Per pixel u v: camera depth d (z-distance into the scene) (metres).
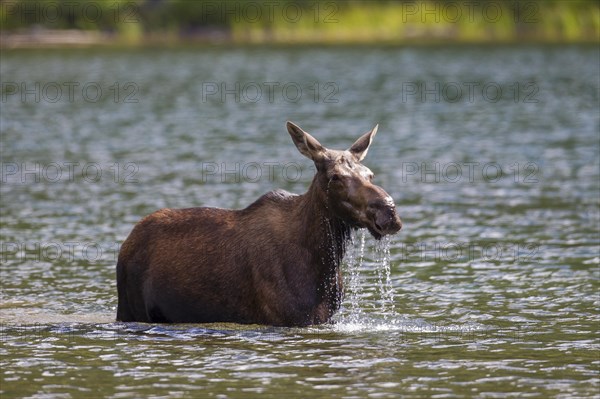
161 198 75.62
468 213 69.75
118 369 36.41
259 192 77.69
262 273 41.00
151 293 42.62
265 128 119.00
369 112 133.88
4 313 45.47
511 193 77.25
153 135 114.25
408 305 46.72
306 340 39.78
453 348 39.19
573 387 34.19
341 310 45.53
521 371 36.06
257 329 41.12
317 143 40.44
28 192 78.81
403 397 33.16
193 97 153.38
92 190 79.44
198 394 33.56
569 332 41.75
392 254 57.78
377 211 37.97
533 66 193.12
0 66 194.88
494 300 47.62
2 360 37.69
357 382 34.75
